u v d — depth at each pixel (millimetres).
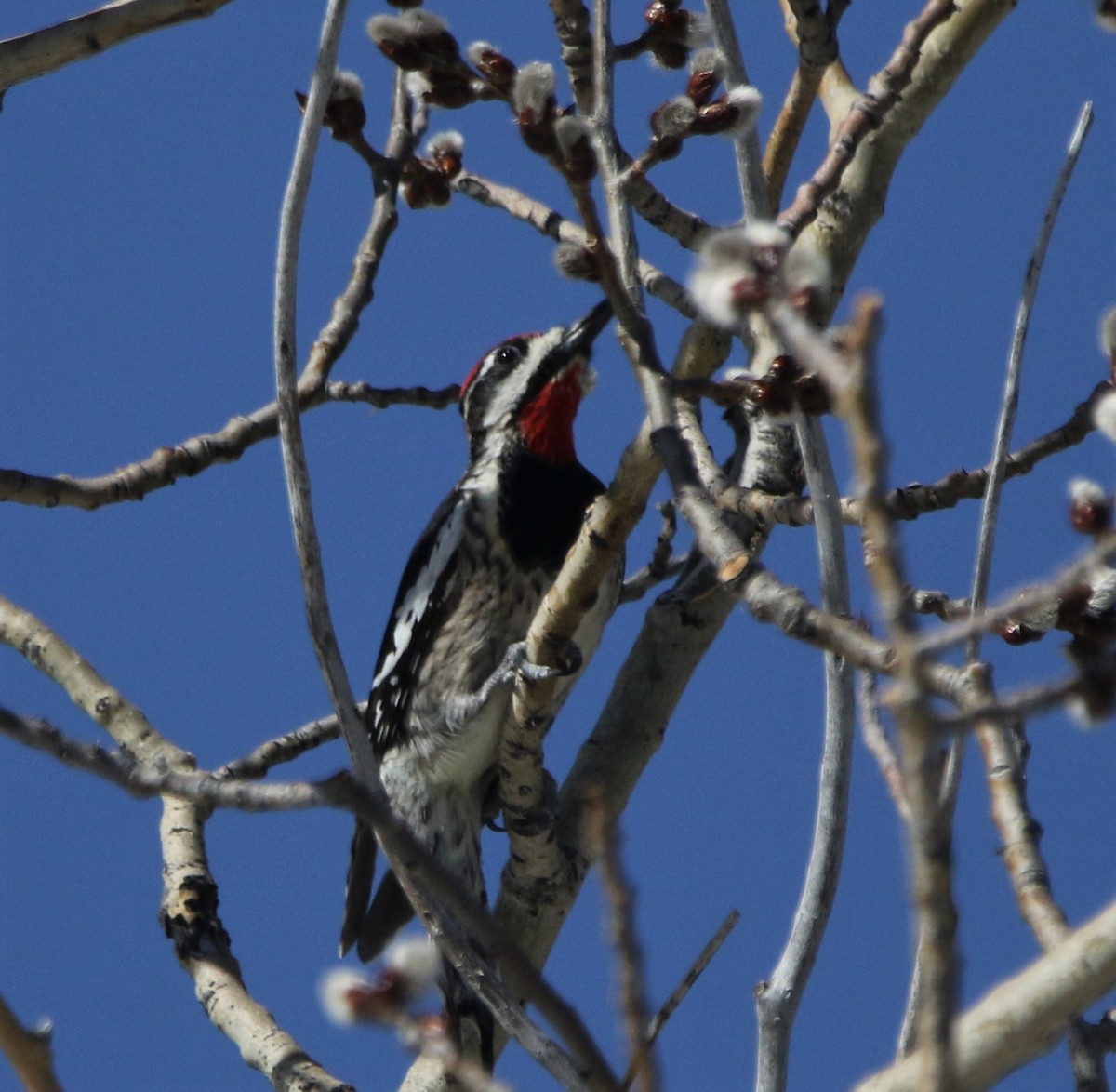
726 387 7160
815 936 7758
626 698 11094
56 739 5777
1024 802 7246
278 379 8219
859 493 4395
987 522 7832
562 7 8398
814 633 5684
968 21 11523
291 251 8227
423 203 11922
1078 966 5422
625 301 7215
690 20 8555
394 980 5809
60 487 10586
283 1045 9094
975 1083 5434
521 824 10492
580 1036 5113
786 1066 7602
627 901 5211
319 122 8297
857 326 4477
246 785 5586
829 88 11922
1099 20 8133
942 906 4359
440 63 8500
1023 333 8109
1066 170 8336
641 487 8352
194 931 9844
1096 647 6129
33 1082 5383
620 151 8336
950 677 5027
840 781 7930
